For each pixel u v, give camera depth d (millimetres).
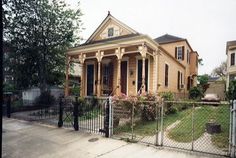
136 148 5805
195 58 27562
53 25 16781
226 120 9500
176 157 5055
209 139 6574
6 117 11688
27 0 15352
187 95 23656
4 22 15023
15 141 6750
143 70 13133
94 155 5309
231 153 4945
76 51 17094
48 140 6805
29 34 16375
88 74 18672
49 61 18062
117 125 7863
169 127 8500
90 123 8641
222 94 28797
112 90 16750
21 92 18141
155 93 12461
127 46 13867
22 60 17125
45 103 14805
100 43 15031
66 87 18141
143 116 9477
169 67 17938
